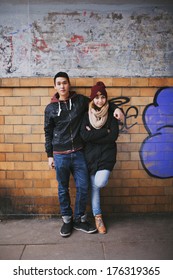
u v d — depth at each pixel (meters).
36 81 3.68
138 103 3.77
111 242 3.33
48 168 3.85
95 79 3.68
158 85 3.73
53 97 3.45
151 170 3.89
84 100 3.49
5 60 3.69
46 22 3.64
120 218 3.90
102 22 3.66
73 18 3.64
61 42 3.67
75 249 3.20
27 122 3.78
